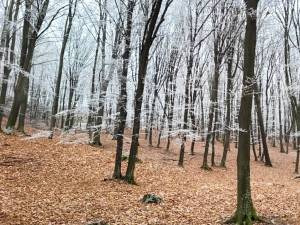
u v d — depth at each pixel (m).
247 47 10.38
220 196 14.82
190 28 23.73
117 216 11.03
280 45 32.97
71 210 11.40
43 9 20.89
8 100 42.00
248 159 10.21
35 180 14.62
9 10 23.09
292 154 40.41
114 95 16.20
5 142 19.77
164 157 27.78
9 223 9.66
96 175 16.75
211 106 24.55
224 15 23.20
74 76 36.47
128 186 15.35
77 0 24.00
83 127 19.03
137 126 16.17
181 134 23.16
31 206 11.35
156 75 32.41
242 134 10.21
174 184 17.12
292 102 25.39
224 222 10.40
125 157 21.23
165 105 29.66
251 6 10.36
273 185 19.09
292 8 25.62
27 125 37.62
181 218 11.11
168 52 33.41
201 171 23.28
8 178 14.26
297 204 13.62
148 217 11.05
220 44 24.44
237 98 33.38
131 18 16.11
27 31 22.05
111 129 17.39
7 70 20.88
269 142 53.84
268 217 11.18
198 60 29.08
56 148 20.95
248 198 10.17
